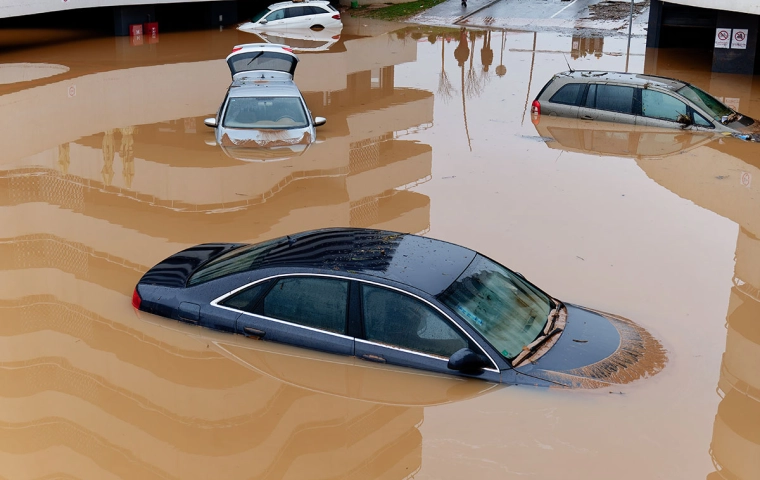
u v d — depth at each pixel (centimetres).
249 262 710
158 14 3488
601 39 2994
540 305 692
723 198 1184
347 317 642
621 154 1427
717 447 544
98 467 529
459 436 555
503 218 1084
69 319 750
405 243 711
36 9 2505
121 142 1448
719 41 2259
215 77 2159
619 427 566
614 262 935
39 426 576
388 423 569
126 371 647
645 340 702
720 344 720
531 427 563
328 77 2183
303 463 529
